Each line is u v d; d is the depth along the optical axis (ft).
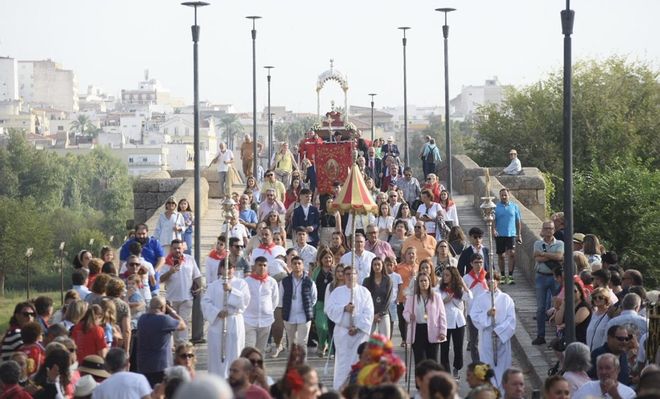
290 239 149.28
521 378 69.21
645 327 84.48
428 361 65.36
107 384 70.90
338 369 96.73
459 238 124.16
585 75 300.81
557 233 120.37
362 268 110.11
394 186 166.40
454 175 217.36
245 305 100.27
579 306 96.53
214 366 100.01
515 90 305.12
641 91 304.30
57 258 537.65
